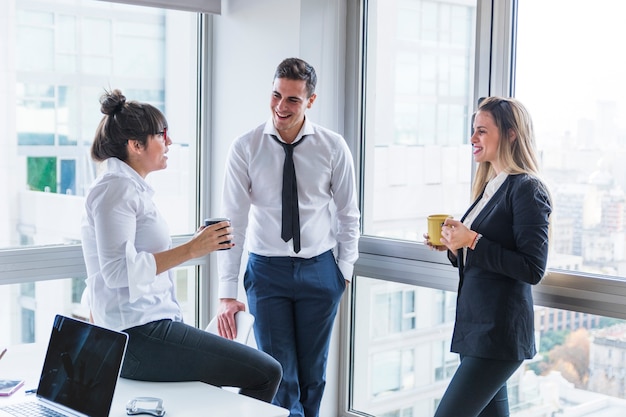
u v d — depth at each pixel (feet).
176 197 13.38
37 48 11.69
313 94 10.36
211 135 13.39
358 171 12.23
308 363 10.70
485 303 8.55
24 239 11.72
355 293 12.43
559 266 9.89
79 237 12.26
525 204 8.34
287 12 11.85
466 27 10.75
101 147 8.77
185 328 8.75
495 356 8.43
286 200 10.32
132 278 8.20
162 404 7.45
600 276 9.48
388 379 12.11
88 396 7.11
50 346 7.70
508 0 10.10
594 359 9.62
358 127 12.12
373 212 12.16
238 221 10.59
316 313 10.52
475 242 8.53
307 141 10.44
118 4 12.45
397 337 11.89
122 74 12.59
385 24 11.79
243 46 12.66
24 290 11.62
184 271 13.51
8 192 11.54
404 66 11.58
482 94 10.45
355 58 12.04
